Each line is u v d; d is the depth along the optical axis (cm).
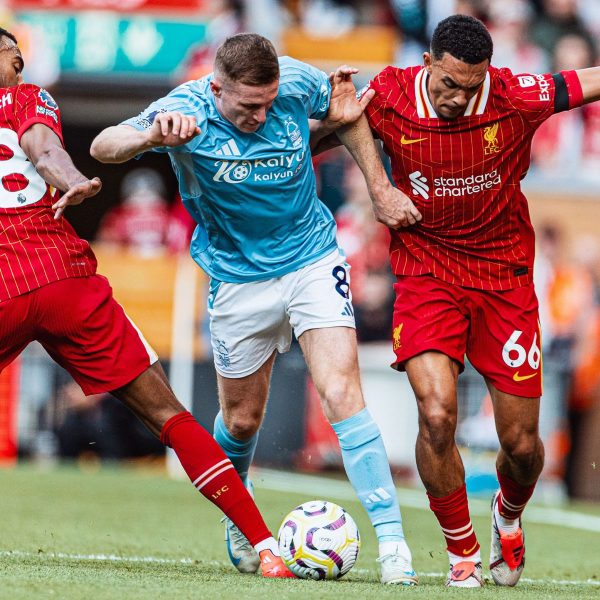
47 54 5244
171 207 5141
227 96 1752
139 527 2827
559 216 5197
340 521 1775
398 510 1817
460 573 1842
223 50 1747
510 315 1909
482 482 4522
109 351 1758
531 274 1942
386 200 1914
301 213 1905
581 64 5212
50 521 2856
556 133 5238
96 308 1747
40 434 4838
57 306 1728
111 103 5319
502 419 1930
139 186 5159
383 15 5225
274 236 1905
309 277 1895
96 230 5781
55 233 1745
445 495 1841
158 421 1786
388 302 4838
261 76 1723
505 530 1994
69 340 1752
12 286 1712
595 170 5238
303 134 1867
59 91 5275
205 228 1939
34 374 4828
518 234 1934
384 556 1778
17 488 3666
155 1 5244
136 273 5047
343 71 1917
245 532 1784
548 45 5209
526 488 1970
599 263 5100
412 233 1936
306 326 1886
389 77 1920
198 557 2244
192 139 1788
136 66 5256
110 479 4150
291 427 4719
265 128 1827
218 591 1485
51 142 1694
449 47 1780
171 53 5253
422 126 1870
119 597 1394
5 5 5234
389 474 1819
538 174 5231
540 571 2306
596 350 4778
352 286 4847
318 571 1752
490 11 5209
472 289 1908
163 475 4606
